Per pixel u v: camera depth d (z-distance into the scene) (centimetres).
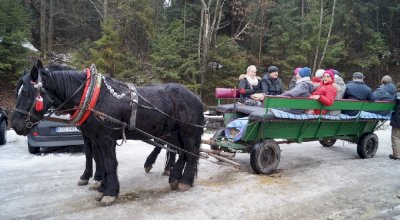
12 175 609
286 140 675
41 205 468
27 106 412
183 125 530
